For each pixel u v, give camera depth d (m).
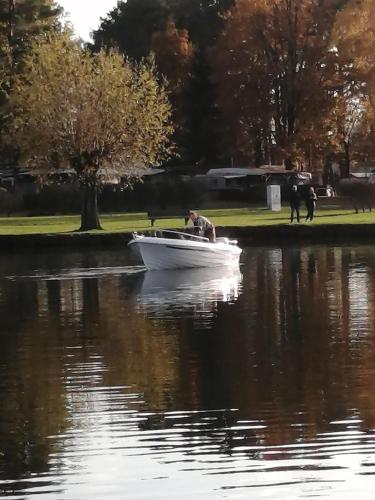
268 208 87.00
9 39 97.69
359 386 22.50
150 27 124.25
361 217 73.31
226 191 99.50
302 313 34.38
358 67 97.81
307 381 23.17
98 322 33.25
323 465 17.14
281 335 29.83
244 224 66.00
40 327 32.47
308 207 70.00
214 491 16.23
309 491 16.12
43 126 68.06
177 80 110.75
